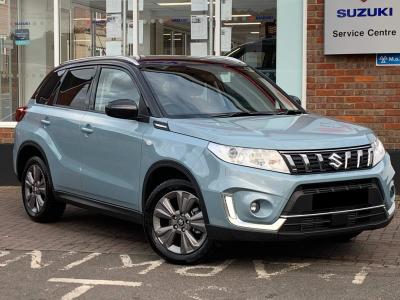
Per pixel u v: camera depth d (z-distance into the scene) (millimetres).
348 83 8609
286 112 6066
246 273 5137
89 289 4789
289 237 4770
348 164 5004
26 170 7266
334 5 8477
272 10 9188
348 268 5277
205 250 5145
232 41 9523
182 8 9789
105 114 6121
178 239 5375
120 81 6137
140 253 5832
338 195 4926
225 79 6266
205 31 9680
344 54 8531
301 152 4848
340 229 4941
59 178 6641
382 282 4879
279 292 4660
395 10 8266
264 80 6656
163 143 5316
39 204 7102
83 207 6410
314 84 8734
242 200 4766
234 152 4836
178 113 5582
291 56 8992
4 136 10023
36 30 10539
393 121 8484
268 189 4734
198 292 4680
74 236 6551
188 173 5055
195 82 6012
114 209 5961
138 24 10062
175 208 5344
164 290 4734
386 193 5227
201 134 5082
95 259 5641
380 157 5324
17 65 10641
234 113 5762
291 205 4746
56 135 6688
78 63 6867
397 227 6738
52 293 4715
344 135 5156
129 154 5668
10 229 6891
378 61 8477
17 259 5676
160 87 5809
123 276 5105
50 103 7047
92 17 10297
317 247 5969
